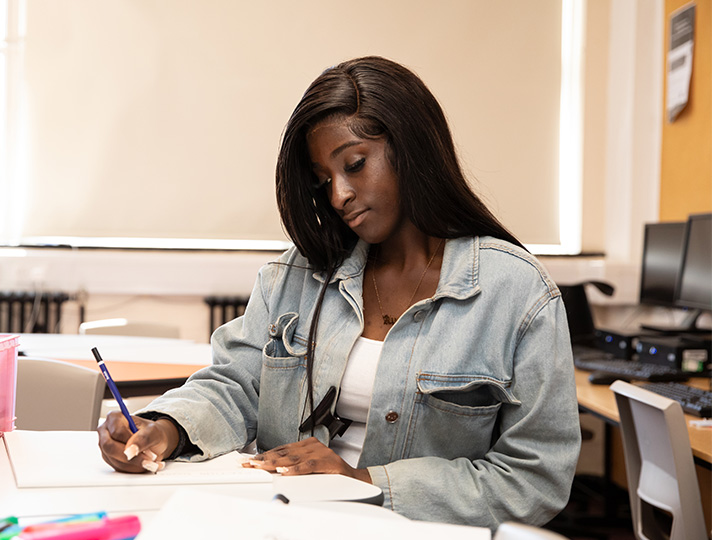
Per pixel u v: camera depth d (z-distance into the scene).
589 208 4.11
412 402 1.12
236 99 3.92
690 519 1.70
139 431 0.96
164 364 2.24
